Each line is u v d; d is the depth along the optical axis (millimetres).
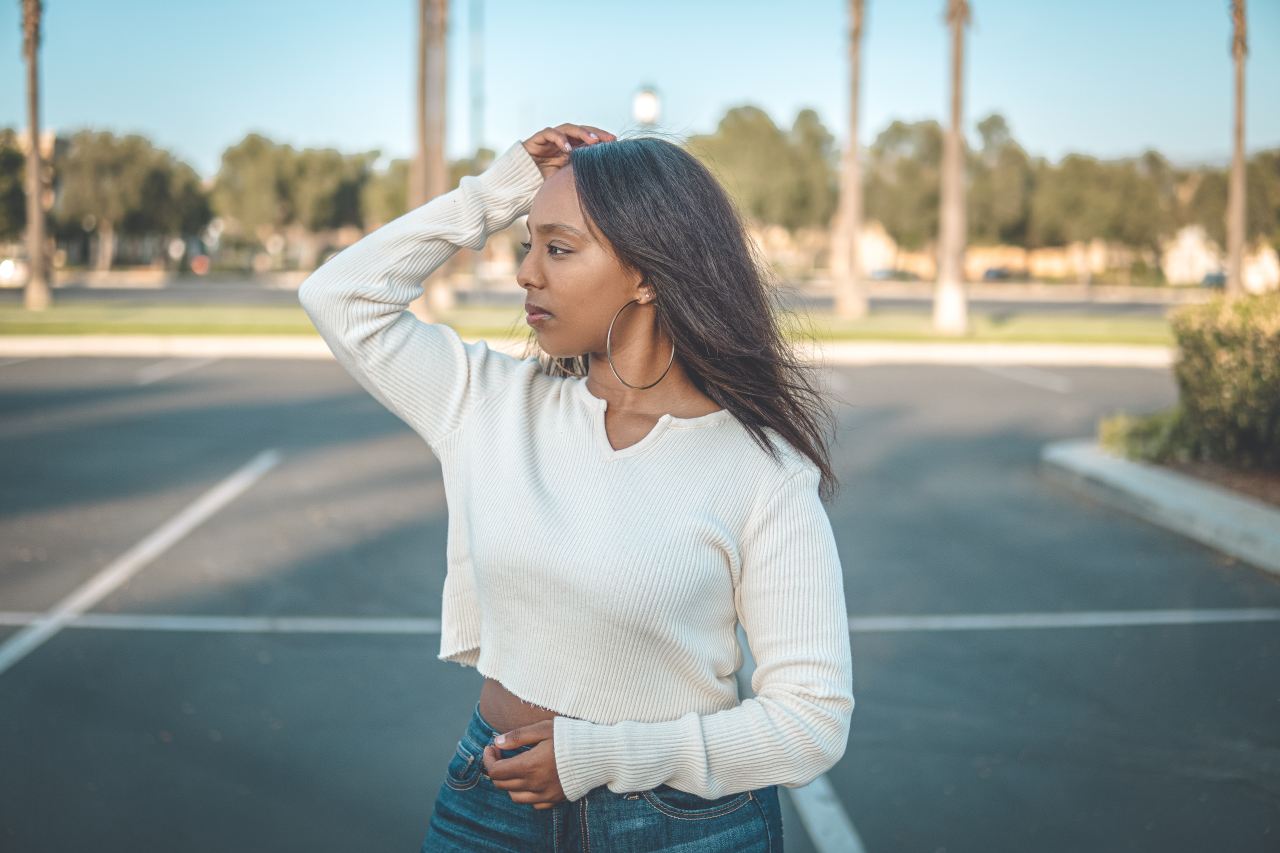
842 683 1535
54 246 56125
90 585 5953
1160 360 19344
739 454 1595
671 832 1594
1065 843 3412
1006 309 36531
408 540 7000
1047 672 4879
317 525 7332
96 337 18547
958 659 5035
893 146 69312
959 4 22844
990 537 7328
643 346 1661
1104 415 12727
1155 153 64188
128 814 3473
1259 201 42125
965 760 3986
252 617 5473
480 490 1636
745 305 1621
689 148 1831
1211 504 7605
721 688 1602
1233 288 22828
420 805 3580
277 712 4301
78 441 10125
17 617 5406
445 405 1729
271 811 3520
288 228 66688
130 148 54156
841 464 9680
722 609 1582
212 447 10008
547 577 1535
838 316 27922
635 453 1590
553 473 1603
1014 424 12023
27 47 25344
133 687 4523
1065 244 66750
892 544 7129
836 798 3691
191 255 65562
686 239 1584
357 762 3883
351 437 10594
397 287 1745
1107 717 4379
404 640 5172
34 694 4422
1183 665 4973
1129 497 8172
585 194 1589
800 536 1567
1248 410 8086
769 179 60375
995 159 69125
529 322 1679
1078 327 26188
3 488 8242
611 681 1552
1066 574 6473
